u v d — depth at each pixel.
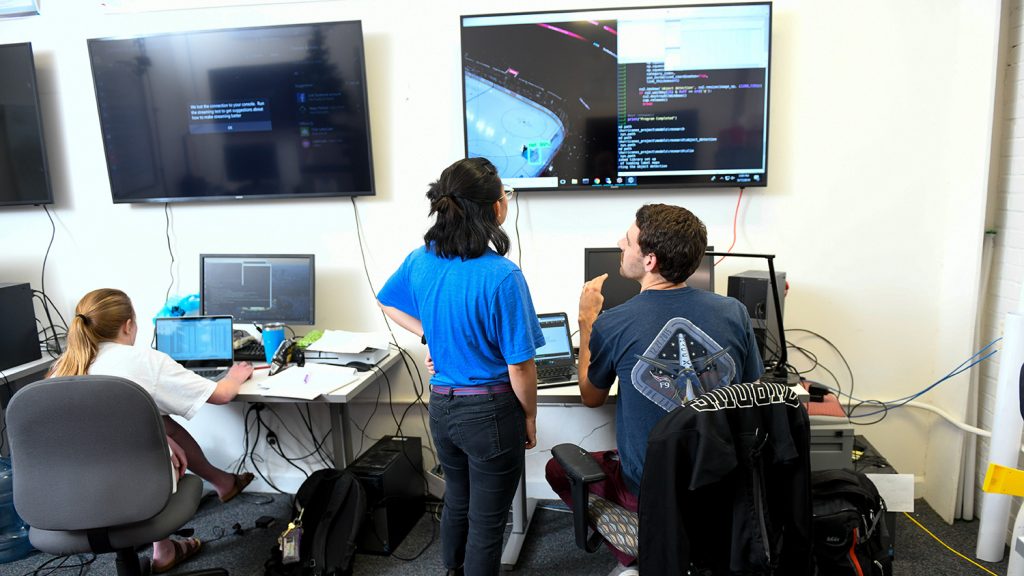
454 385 1.62
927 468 2.55
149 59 2.52
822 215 2.42
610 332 1.59
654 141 2.38
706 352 1.51
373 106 2.54
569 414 2.67
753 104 2.32
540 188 2.46
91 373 1.83
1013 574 1.72
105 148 2.62
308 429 2.81
